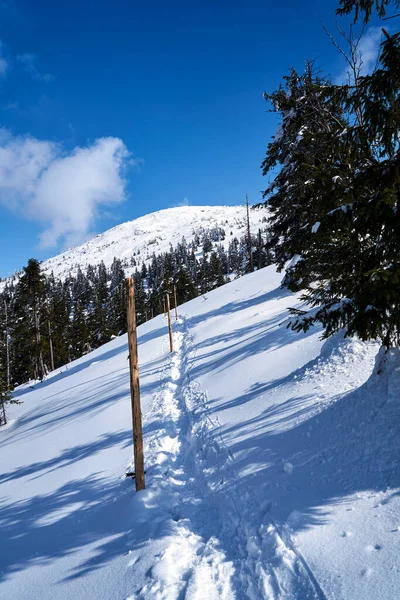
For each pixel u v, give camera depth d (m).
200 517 5.67
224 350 15.33
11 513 7.72
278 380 9.62
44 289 36.31
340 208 4.25
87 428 12.48
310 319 6.25
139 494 6.45
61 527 6.47
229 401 10.18
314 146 7.62
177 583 4.10
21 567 5.55
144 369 19.27
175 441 9.58
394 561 3.17
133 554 4.87
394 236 4.04
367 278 4.59
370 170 4.10
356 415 5.48
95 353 33.03
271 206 17.59
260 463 6.07
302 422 6.47
